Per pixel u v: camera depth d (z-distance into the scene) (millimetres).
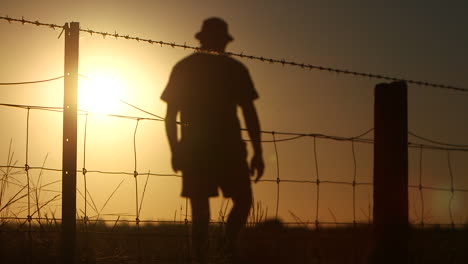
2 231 5254
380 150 6004
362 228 6199
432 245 6438
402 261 5844
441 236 6730
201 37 6172
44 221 5660
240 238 5930
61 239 4898
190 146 5996
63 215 4910
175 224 6207
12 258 5328
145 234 5793
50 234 5613
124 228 6180
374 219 5977
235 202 6047
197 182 5969
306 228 6156
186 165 5984
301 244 5969
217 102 6055
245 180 6078
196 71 6055
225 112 6066
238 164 6055
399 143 5965
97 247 5879
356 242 6023
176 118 5996
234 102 6109
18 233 5570
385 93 6027
